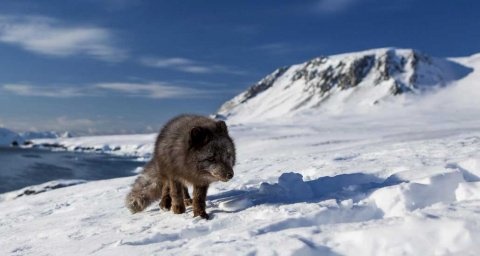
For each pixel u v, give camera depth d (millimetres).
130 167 10859
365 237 651
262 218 974
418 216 667
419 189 967
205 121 1218
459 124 14914
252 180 1699
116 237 1019
